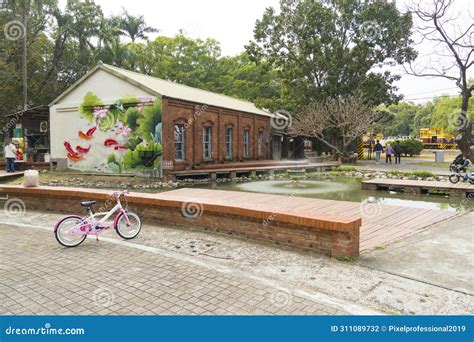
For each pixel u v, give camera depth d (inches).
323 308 149.9
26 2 1231.5
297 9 1238.9
